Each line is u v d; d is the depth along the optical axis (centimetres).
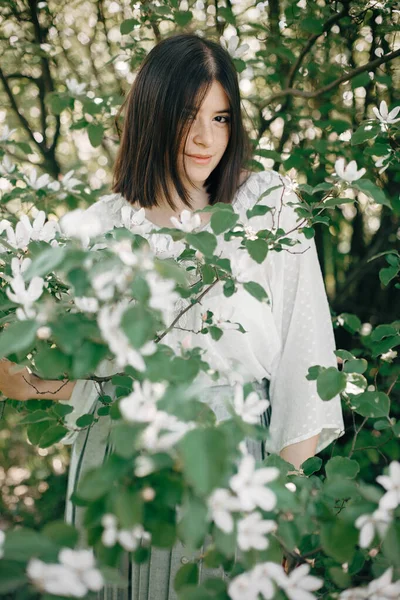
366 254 292
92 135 231
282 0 269
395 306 293
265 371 153
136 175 160
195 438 73
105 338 84
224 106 151
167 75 151
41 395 159
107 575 85
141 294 83
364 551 121
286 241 136
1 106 312
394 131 177
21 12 300
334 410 152
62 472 302
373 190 130
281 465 122
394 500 87
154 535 86
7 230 129
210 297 145
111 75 303
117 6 285
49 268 81
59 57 305
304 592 89
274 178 158
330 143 244
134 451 82
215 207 116
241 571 101
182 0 262
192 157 152
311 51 265
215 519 82
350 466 121
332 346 155
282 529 95
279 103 275
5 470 304
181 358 97
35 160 314
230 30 254
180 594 90
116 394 138
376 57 263
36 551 82
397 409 247
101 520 87
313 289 153
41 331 89
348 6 239
